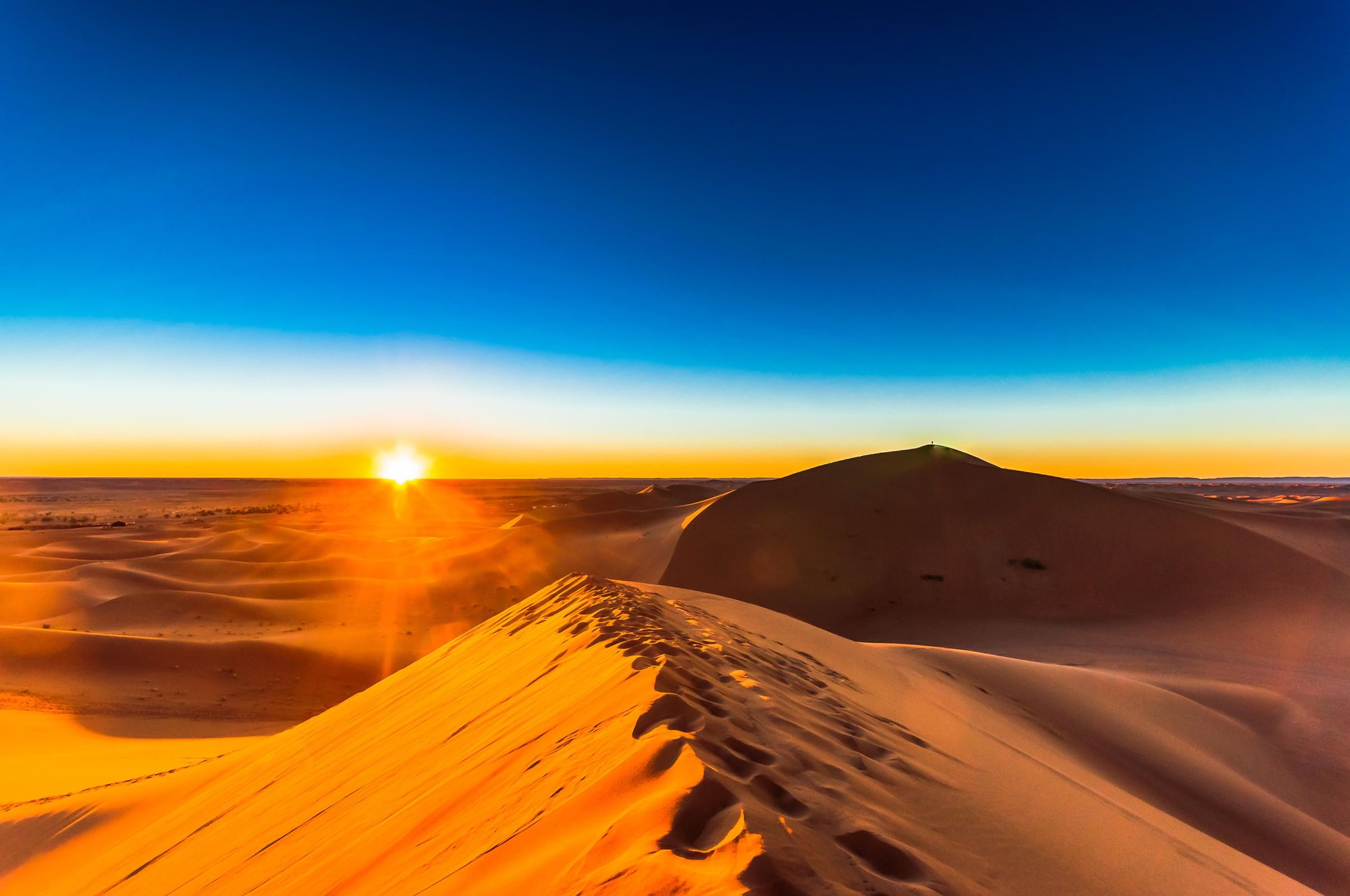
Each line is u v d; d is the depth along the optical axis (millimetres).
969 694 11891
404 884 3316
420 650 32469
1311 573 30391
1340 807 12227
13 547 64688
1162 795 10234
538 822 3201
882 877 2525
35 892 8312
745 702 4941
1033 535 36406
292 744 9281
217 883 5105
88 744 19016
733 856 2213
